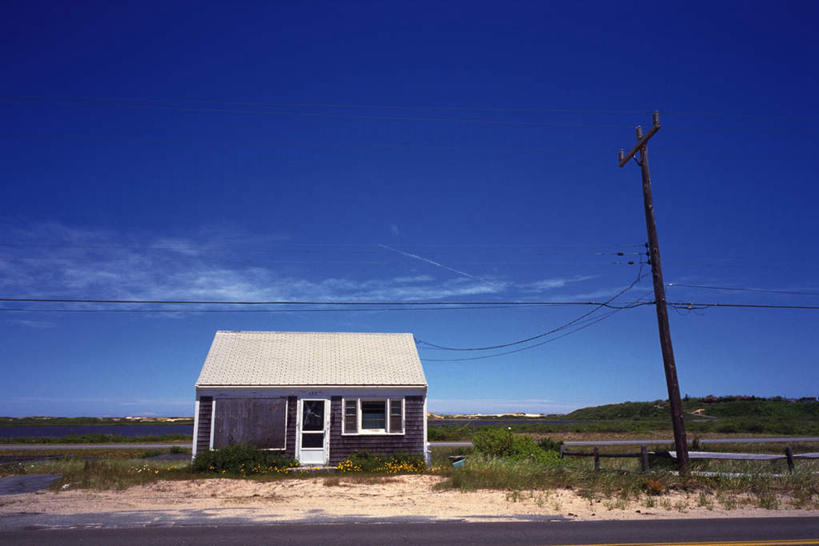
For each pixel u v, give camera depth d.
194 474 18.50
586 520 10.92
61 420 151.88
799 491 14.23
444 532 9.68
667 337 17.73
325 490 15.12
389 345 26.23
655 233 18.47
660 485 14.48
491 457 19.98
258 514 11.53
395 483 16.48
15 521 10.72
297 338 26.14
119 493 14.71
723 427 57.78
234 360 23.47
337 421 22.11
